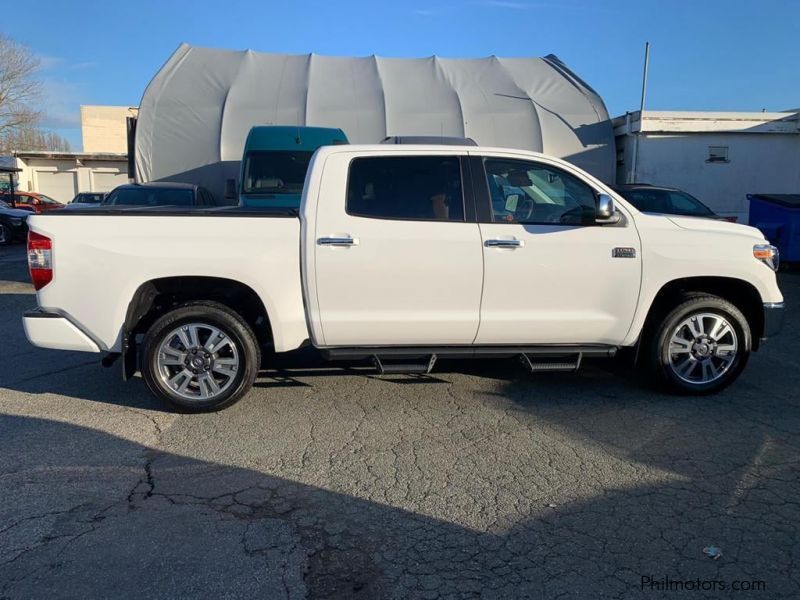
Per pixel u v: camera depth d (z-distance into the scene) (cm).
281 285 459
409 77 1756
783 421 464
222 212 462
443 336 479
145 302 470
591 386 544
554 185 493
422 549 301
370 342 477
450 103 1675
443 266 464
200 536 310
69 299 446
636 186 1220
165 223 452
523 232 473
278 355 635
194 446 417
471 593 268
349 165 472
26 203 2923
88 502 342
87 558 291
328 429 447
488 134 1652
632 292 488
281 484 365
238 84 1641
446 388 538
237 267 452
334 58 1803
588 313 488
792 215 1223
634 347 509
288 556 294
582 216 486
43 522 321
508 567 287
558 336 491
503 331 482
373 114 1630
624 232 486
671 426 454
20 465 386
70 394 520
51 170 3681
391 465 390
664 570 284
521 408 491
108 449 411
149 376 461
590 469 385
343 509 337
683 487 362
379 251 458
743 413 480
